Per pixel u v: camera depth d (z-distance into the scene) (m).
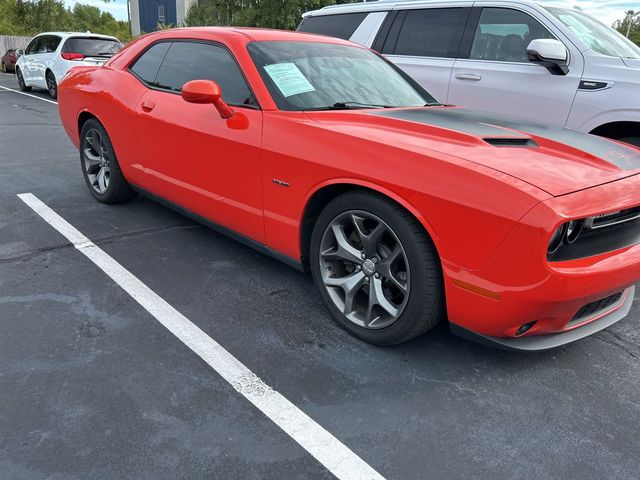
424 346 2.69
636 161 2.61
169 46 3.83
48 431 1.97
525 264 2.03
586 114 4.54
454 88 5.39
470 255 2.15
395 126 2.70
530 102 4.86
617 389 2.42
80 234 3.93
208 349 2.55
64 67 12.79
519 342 2.31
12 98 13.32
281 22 21.88
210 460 1.88
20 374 2.28
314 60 3.38
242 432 2.02
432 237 2.24
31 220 4.16
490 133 2.60
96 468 1.81
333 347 2.62
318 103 3.04
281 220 2.88
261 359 2.50
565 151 2.52
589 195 2.11
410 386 2.36
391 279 2.47
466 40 5.36
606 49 4.74
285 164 2.76
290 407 2.18
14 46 28.77
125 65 4.18
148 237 3.94
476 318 2.24
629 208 2.27
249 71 3.08
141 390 2.22
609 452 2.03
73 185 5.24
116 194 4.43
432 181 2.22
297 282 3.31
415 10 5.79
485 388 2.38
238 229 3.25
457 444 2.03
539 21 4.88
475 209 2.10
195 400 2.19
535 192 2.04
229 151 3.07
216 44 3.39
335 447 1.98
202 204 3.44
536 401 2.31
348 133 2.56
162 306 2.94
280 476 1.83
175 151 3.50
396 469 1.89
